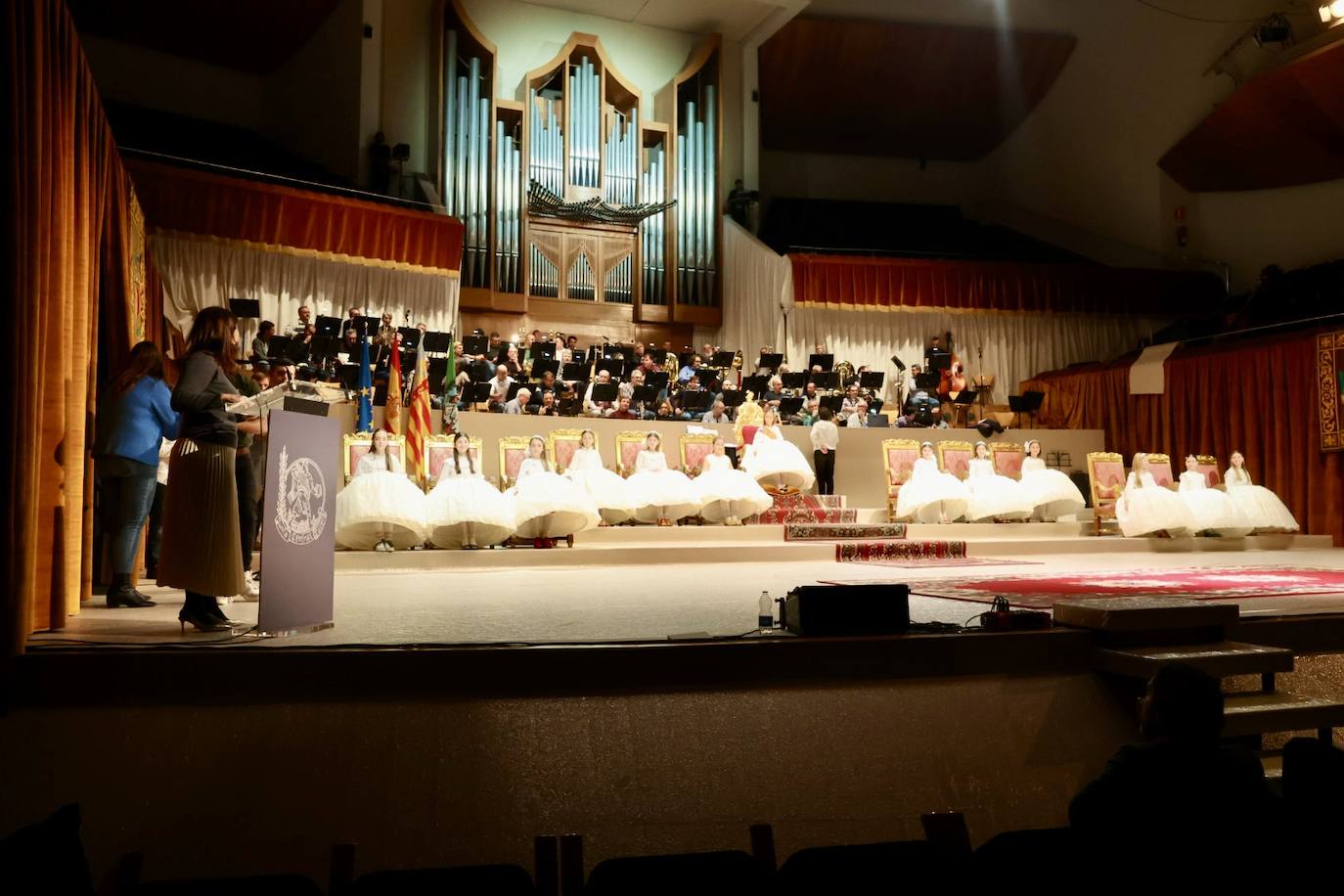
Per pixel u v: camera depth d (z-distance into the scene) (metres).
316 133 17.19
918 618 5.08
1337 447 12.91
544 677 3.85
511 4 18.08
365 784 3.44
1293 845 2.66
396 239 14.61
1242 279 18.02
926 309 17.45
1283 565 8.97
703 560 9.52
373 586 7.06
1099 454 12.43
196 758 3.48
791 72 20.44
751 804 3.58
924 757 3.91
